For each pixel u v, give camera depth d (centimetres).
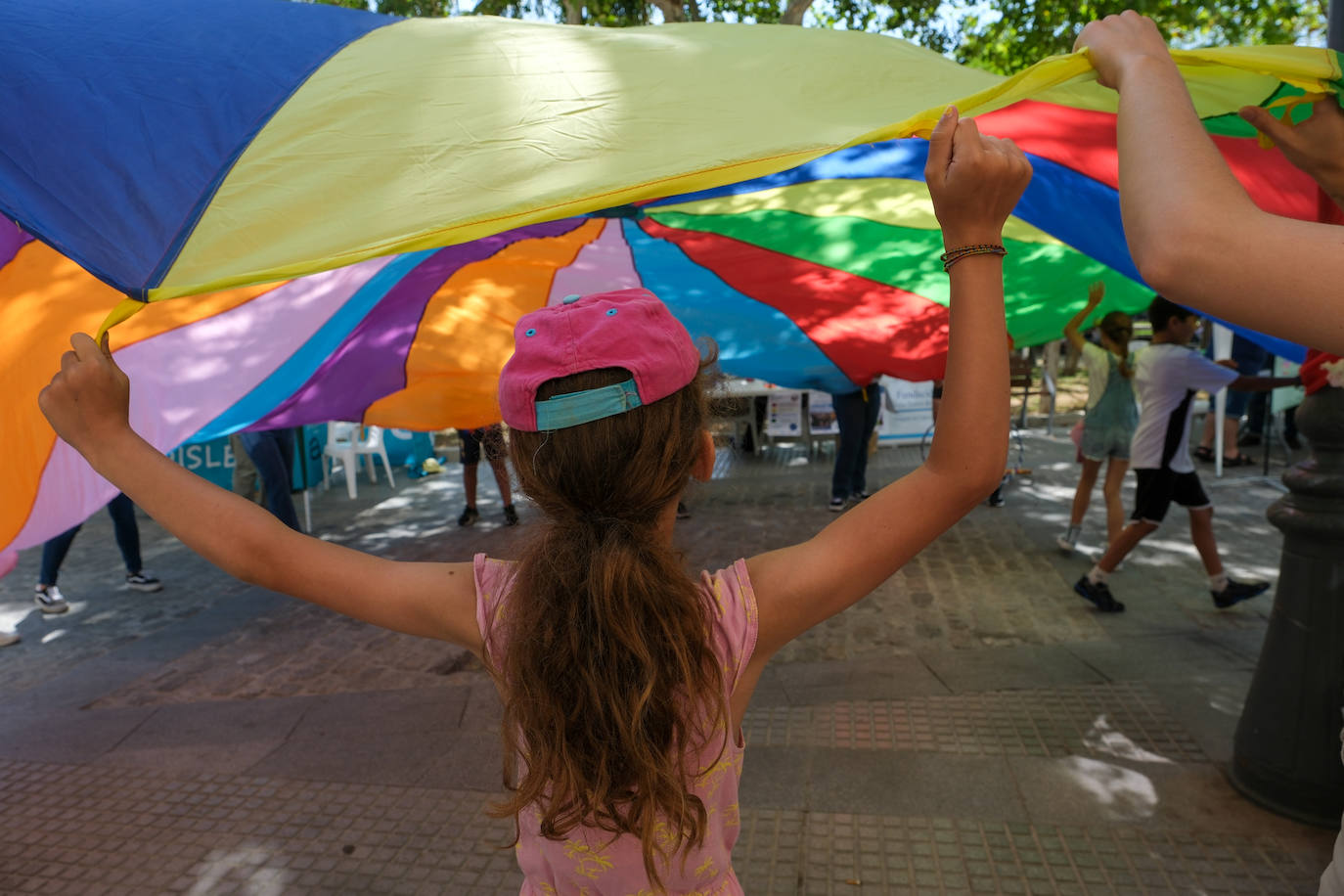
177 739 379
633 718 94
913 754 339
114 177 132
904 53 183
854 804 308
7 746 377
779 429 990
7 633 513
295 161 137
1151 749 335
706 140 138
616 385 100
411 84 152
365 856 294
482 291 386
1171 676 399
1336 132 110
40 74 138
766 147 132
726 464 998
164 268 124
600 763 96
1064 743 342
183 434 295
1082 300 434
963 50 1286
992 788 314
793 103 153
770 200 323
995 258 99
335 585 113
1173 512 710
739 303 433
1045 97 187
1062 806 301
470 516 784
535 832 111
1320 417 277
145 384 282
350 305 322
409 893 275
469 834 305
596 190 127
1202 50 116
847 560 106
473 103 148
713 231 364
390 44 167
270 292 286
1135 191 78
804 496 830
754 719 375
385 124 144
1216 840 279
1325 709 277
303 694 425
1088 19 1123
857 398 748
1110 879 263
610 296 109
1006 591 533
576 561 98
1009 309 439
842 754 342
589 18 1120
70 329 205
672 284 426
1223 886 258
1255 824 286
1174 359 449
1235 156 199
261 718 399
